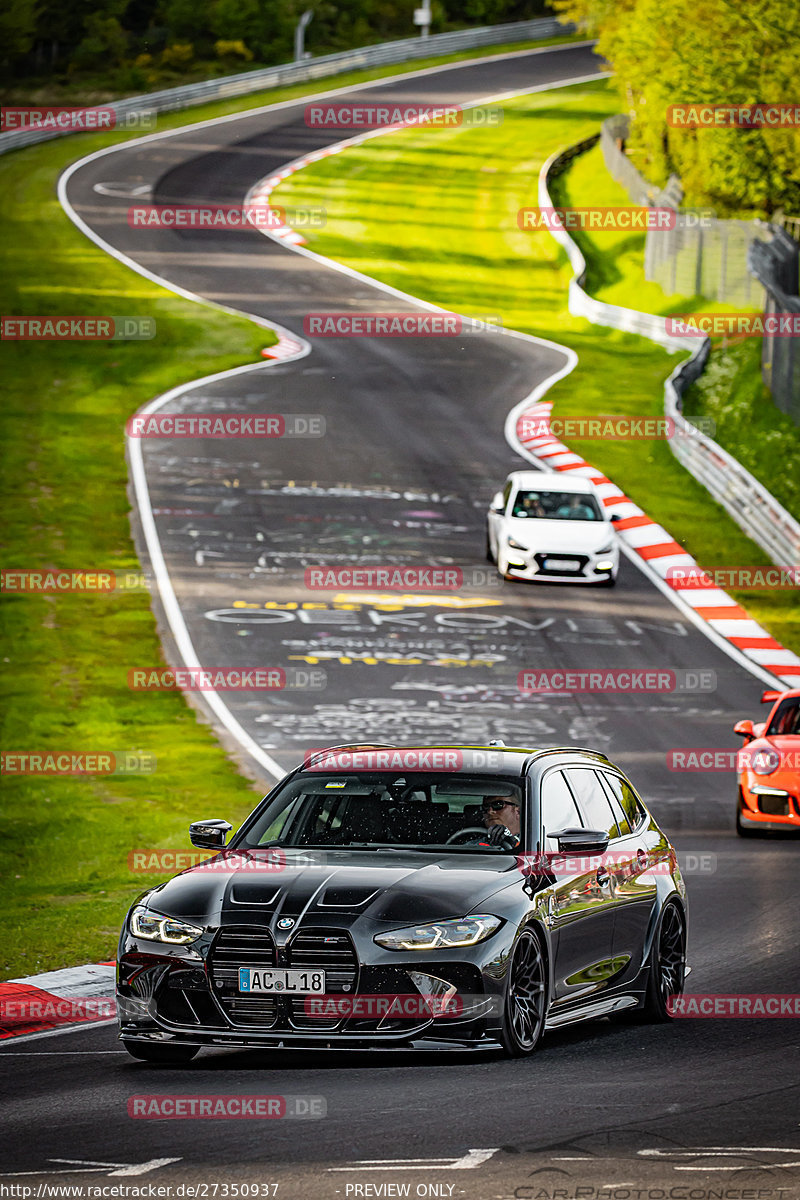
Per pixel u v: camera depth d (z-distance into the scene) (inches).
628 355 7834.6
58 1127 1066.1
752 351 7421.3
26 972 1662.2
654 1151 999.6
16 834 2507.4
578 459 5969.5
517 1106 1112.8
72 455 5807.1
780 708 2780.5
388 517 5251.0
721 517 5457.7
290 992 1198.3
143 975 1231.5
